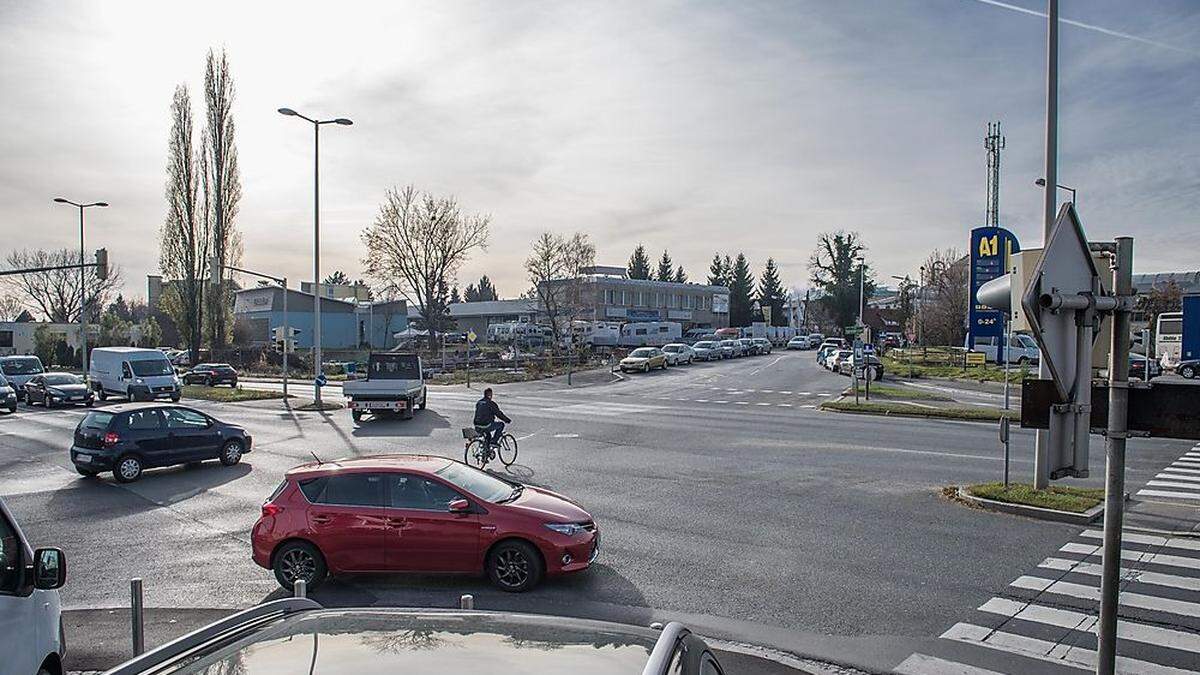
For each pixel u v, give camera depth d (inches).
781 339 4133.9
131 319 4128.9
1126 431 175.2
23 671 184.1
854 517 505.4
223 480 674.2
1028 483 586.9
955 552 423.5
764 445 832.9
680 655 122.5
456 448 840.3
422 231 2800.2
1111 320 178.9
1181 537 448.8
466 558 374.0
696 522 495.8
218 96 2217.0
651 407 1261.1
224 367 1903.3
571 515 383.2
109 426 669.9
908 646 299.0
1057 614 329.1
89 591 381.7
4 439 983.0
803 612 336.8
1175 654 286.8
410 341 3169.3
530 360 2380.7
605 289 3663.9
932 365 2090.3
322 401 1409.9
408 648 116.7
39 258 3233.3
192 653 116.8
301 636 122.5
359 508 378.9
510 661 112.5
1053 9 542.3
